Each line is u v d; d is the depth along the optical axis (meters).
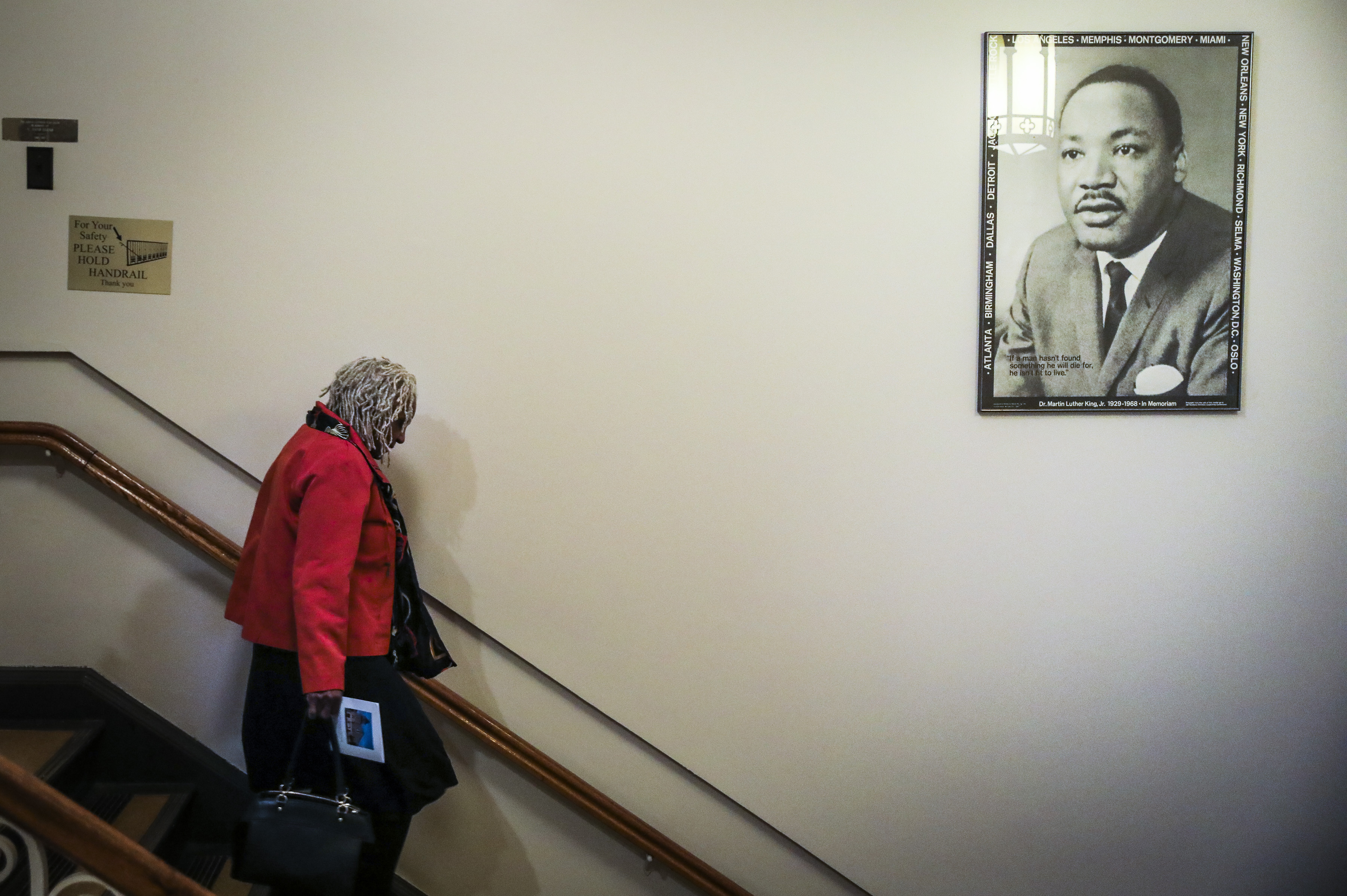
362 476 1.90
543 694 2.53
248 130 2.40
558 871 2.52
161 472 2.42
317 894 1.70
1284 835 2.57
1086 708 2.57
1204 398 2.52
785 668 2.53
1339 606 2.58
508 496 2.47
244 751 2.00
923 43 2.50
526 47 2.45
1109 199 2.49
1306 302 2.54
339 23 2.42
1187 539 2.56
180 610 2.41
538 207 2.46
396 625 2.02
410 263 2.44
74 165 2.35
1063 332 2.51
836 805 2.54
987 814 2.56
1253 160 2.52
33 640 2.38
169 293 2.38
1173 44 2.49
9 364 2.37
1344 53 2.52
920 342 2.52
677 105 2.48
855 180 2.50
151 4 2.37
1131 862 2.58
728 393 2.50
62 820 1.19
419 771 1.96
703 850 2.57
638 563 2.50
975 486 2.54
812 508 2.52
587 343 2.48
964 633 2.55
